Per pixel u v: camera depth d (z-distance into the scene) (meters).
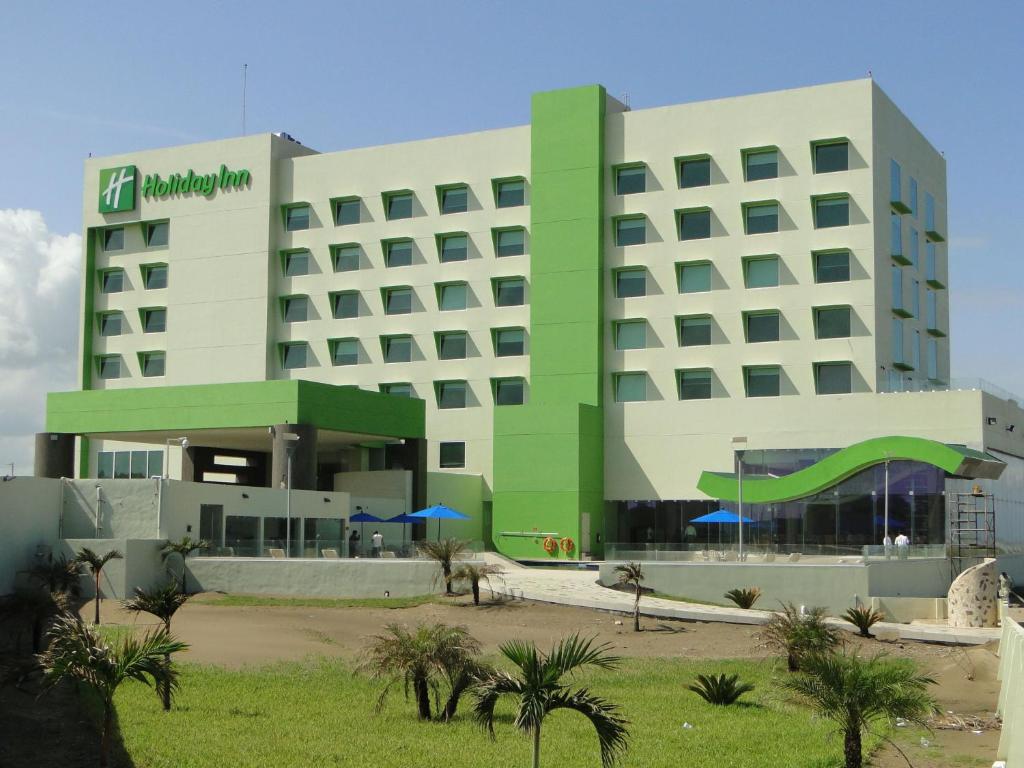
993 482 70.00
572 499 73.81
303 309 85.69
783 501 67.81
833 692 22.23
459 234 81.75
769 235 73.88
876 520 64.94
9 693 28.75
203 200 88.25
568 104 78.38
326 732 25.97
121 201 90.44
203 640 40.88
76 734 24.95
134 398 73.69
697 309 75.19
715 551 60.81
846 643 43.22
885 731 27.81
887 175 74.44
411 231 83.06
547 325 77.94
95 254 91.62
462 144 82.12
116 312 90.75
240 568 53.38
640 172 77.38
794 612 37.03
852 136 72.25
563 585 53.03
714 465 73.88
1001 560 69.50
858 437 70.06
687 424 74.88
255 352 85.31
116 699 29.55
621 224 77.75
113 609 47.97
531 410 75.62
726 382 74.12
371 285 83.88
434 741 25.30
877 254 72.00
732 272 74.56
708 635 43.50
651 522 75.31
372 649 29.56
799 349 72.62
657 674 36.09
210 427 70.88
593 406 76.06
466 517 68.62
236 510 58.72
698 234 75.62
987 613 49.97
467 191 81.88
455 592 50.75
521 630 43.69
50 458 75.81
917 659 40.84
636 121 77.56
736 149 74.88
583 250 77.25
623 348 77.06
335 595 52.22
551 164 78.50
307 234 85.75
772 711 30.00
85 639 22.33
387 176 84.06
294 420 68.19
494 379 80.19
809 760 23.91
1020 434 76.44
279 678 33.62
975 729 28.81
